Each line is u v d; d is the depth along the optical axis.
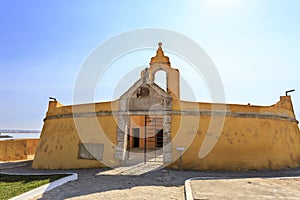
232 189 8.47
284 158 15.53
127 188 8.94
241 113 15.30
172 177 10.77
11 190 9.03
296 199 7.27
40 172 14.32
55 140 16.62
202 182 9.62
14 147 25.06
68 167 15.05
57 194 8.25
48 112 18.89
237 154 14.14
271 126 15.98
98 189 8.80
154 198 7.62
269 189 8.51
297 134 18.66
